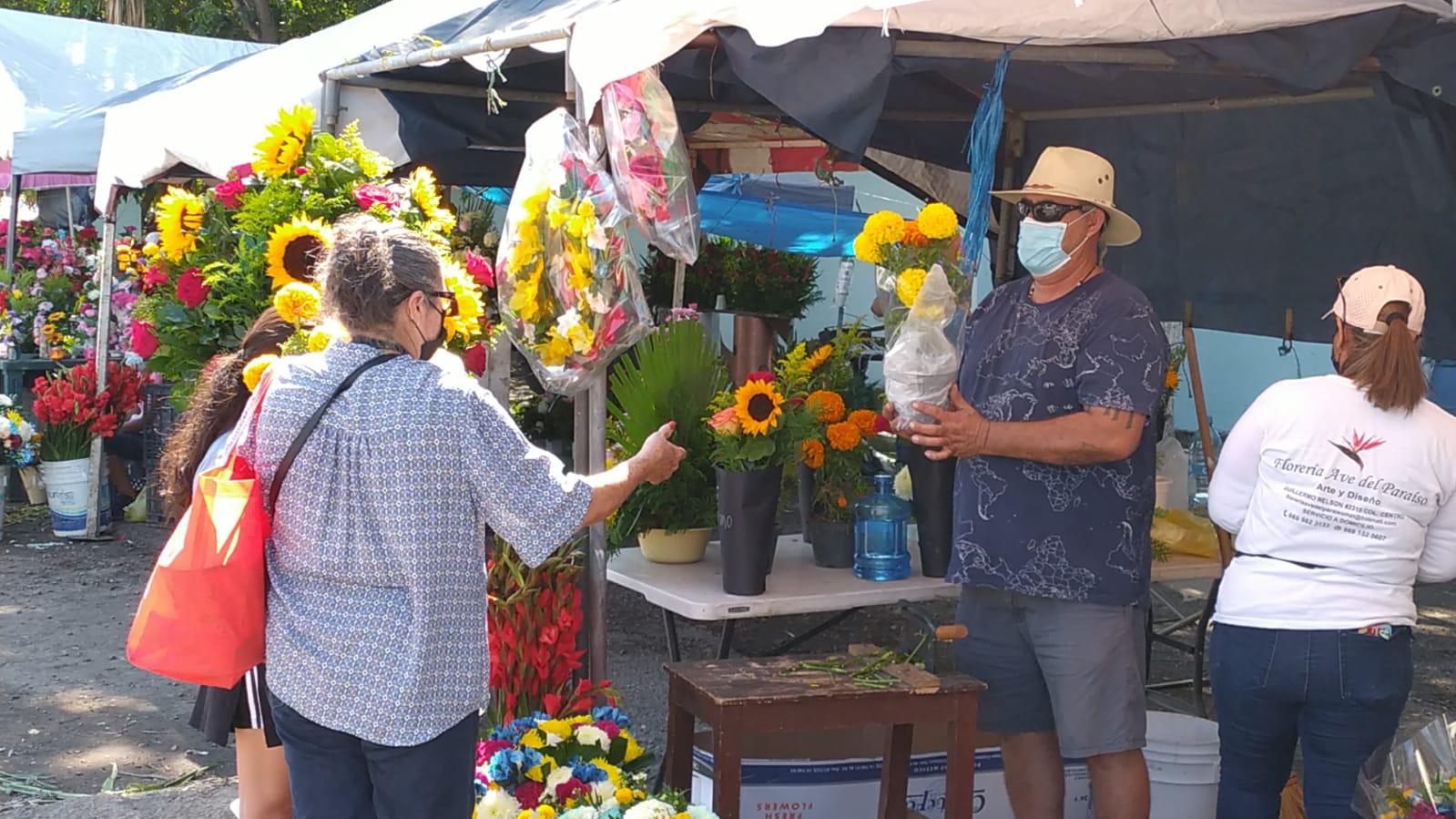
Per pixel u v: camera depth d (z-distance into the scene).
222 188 3.63
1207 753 3.29
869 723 2.77
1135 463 2.91
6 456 7.55
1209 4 2.96
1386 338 2.64
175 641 2.13
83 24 9.92
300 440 2.13
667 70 3.27
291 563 2.18
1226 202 4.64
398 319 2.23
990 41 3.10
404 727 2.09
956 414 2.82
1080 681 2.88
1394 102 3.64
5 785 4.04
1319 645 2.64
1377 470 2.63
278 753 2.71
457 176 5.73
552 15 3.91
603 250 2.90
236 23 15.30
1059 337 2.87
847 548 3.76
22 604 6.18
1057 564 2.87
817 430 3.64
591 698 3.26
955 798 2.85
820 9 2.41
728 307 7.96
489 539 3.36
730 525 3.37
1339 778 2.71
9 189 9.15
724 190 8.27
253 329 2.86
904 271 2.93
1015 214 5.05
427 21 5.14
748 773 3.19
